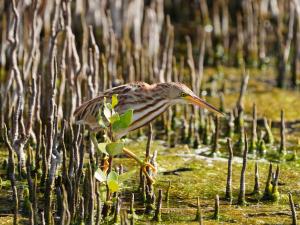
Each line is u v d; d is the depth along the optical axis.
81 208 9.44
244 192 10.66
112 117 9.84
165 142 13.47
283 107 15.64
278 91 16.95
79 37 18.53
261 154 12.84
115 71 16.05
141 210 10.27
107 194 9.84
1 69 17.00
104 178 9.64
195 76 16.75
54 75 11.85
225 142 13.46
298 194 10.98
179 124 14.55
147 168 11.23
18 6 15.23
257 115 15.00
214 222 9.89
